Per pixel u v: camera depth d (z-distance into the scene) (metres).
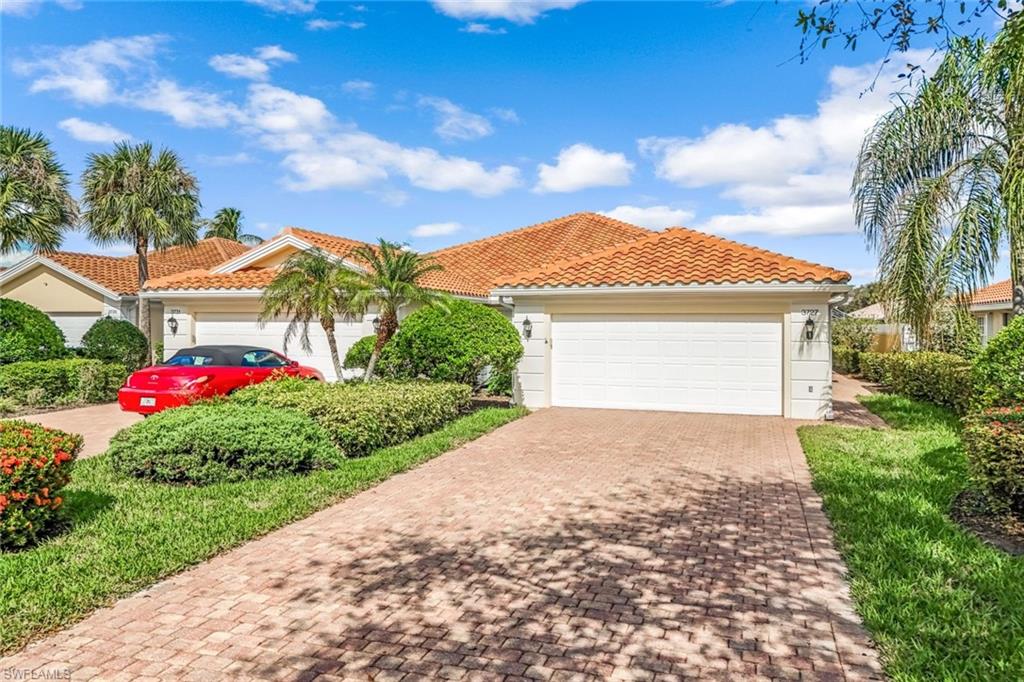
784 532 6.29
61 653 3.94
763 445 10.89
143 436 8.20
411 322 14.53
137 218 21.75
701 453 10.23
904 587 4.71
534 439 11.45
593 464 9.42
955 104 11.06
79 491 7.53
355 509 7.11
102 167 22.05
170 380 12.56
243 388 12.00
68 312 24.34
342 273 13.10
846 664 3.84
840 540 5.87
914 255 11.59
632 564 5.45
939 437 10.99
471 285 20.91
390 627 4.31
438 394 12.20
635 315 15.27
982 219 11.03
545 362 15.77
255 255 18.98
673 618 4.44
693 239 16.62
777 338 14.32
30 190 19.48
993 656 3.75
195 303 18.88
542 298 15.71
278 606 4.62
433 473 8.85
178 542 5.77
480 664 3.85
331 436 9.36
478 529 6.39
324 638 4.16
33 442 5.93
